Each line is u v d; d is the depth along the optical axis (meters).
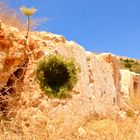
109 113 9.04
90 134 6.75
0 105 6.14
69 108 7.23
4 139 5.36
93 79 8.77
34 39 7.13
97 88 8.91
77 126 7.20
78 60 8.16
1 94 6.18
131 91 14.32
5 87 6.17
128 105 11.74
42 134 6.02
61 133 6.31
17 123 6.16
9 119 6.11
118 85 10.83
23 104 6.54
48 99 6.75
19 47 6.40
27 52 6.82
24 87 6.64
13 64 6.33
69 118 7.12
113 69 10.53
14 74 6.70
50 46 7.29
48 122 6.48
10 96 6.29
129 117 9.89
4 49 6.06
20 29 7.33
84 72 8.34
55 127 6.41
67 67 6.45
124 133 6.88
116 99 10.38
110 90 9.78
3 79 6.13
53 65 6.41
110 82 9.93
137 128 6.95
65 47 7.72
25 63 6.83
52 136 5.99
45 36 7.60
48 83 6.43
